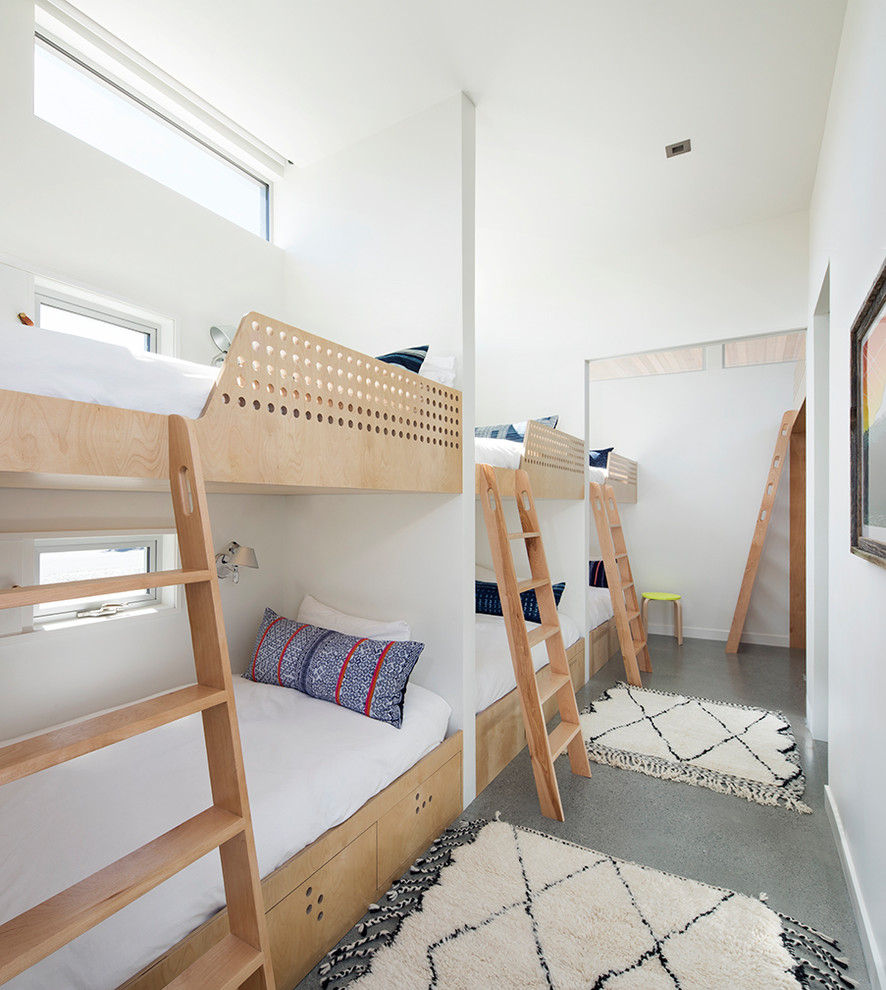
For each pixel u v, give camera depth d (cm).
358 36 202
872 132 147
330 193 273
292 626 239
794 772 250
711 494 529
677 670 418
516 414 398
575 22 194
